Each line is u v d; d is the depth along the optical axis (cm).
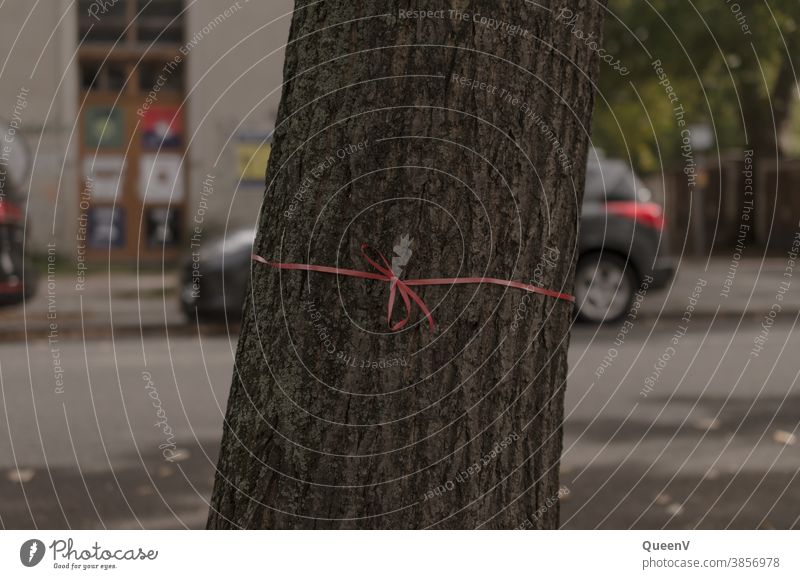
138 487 486
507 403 191
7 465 523
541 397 194
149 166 1819
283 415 191
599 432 604
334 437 189
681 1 2170
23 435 590
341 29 186
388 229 186
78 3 1809
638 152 2894
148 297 1345
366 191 186
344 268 187
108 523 430
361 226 186
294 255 189
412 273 186
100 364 872
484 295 188
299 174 188
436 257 186
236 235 1078
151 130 1825
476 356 188
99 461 534
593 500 465
